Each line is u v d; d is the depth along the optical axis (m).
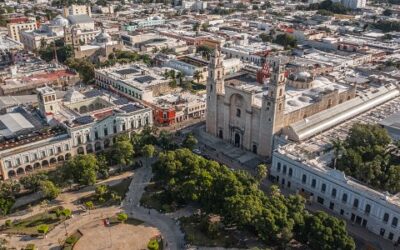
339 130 194.38
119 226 142.50
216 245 133.38
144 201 156.75
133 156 189.12
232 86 193.12
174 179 153.00
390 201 136.62
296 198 139.75
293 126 183.12
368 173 147.00
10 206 146.62
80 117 196.12
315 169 155.12
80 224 143.50
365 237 139.38
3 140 178.50
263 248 130.75
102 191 156.38
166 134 195.38
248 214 127.69
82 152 192.88
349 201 146.88
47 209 151.62
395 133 186.00
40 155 178.88
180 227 142.62
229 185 142.62
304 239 128.38
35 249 130.25
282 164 167.75
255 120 189.12
